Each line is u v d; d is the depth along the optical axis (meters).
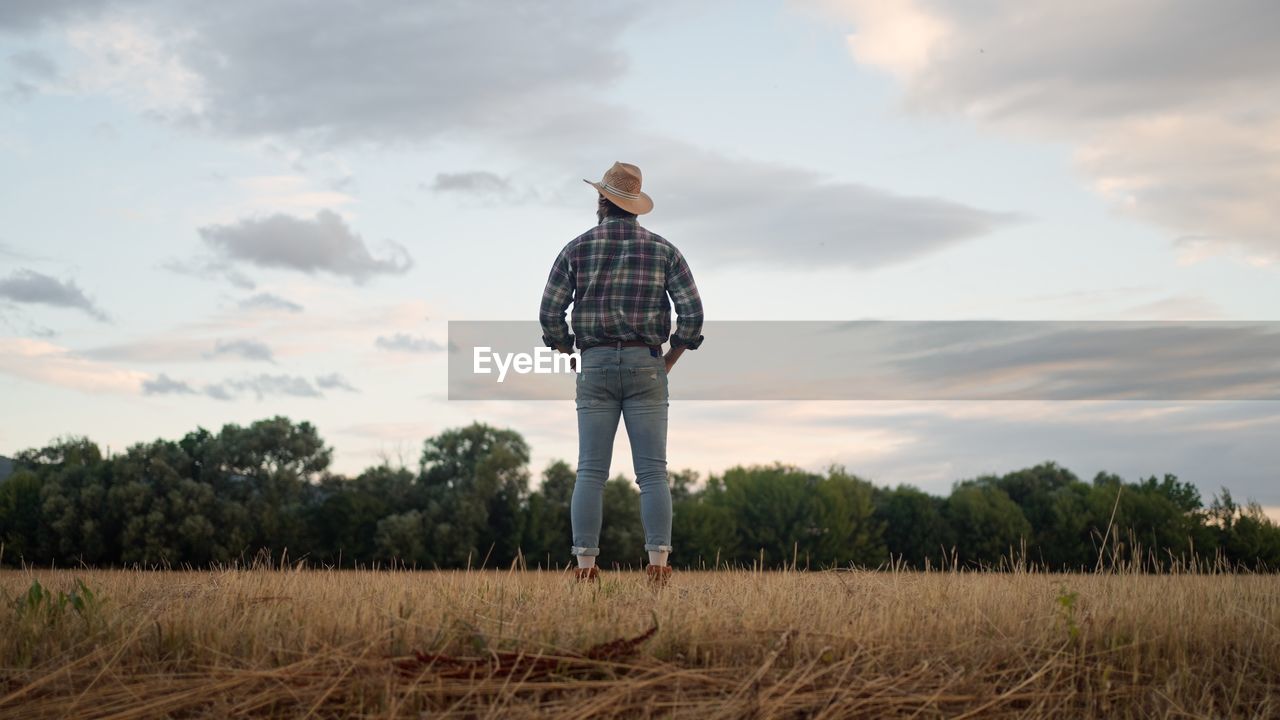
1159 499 47.25
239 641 3.09
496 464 66.31
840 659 3.07
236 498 64.44
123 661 2.94
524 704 2.62
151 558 59.00
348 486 69.12
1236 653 3.37
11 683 2.72
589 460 5.42
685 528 67.25
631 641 2.96
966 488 71.31
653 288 5.41
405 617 3.28
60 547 59.34
